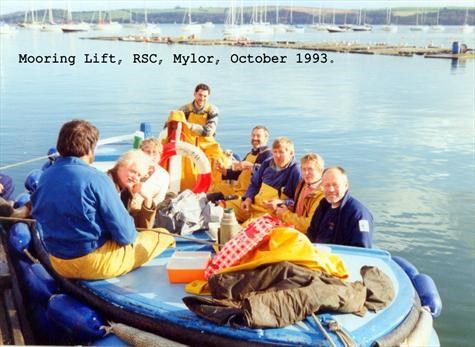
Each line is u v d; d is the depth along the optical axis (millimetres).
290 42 54375
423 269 6000
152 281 3596
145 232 3891
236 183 5785
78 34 85000
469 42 61656
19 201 5410
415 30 122750
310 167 4316
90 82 23453
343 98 18781
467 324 4965
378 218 7422
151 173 4383
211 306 3135
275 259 3244
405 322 3209
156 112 15500
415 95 19609
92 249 3488
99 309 3473
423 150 11227
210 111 6102
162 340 3137
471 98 18766
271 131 13062
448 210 7738
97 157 6684
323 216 4168
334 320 3012
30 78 25094
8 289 4082
